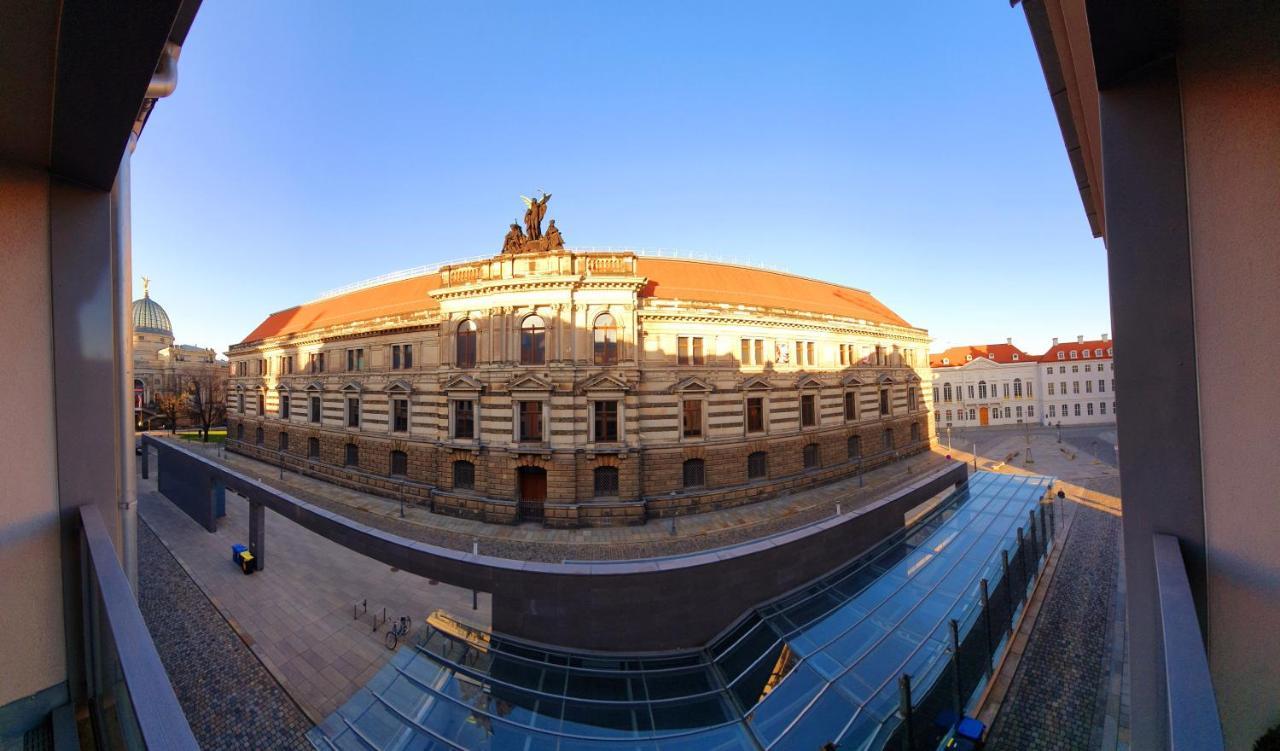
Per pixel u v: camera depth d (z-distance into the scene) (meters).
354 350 39.78
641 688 15.70
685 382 31.42
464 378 30.95
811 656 14.44
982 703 14.69
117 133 3.75
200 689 15.60
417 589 22.64
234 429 54.12
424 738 13.25
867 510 22.56
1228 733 3.31
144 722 2.17
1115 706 14.70
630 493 29.59
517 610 17.22
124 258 5.34
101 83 3.17
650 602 17.14
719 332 33.22
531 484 30.52
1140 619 3.56
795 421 36.16
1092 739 13.52
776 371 35.53
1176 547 3.39
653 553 24.11
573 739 12.92
